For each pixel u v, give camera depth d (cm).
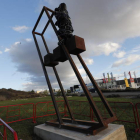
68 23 393
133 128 467
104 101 338
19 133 478
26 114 909
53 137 343
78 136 289
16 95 4703
